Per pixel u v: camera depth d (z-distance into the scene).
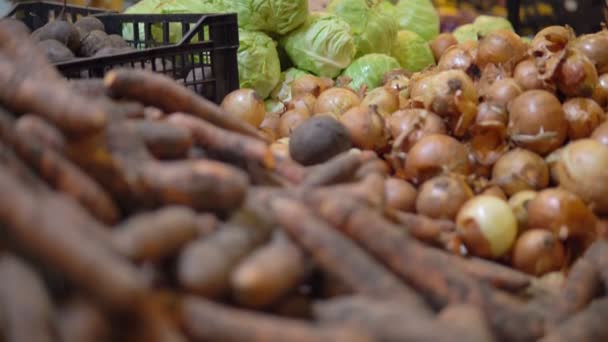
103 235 1.01
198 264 1.02
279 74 2.01
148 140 1.16
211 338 1.00
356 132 1.47
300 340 0.99
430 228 1.21
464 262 1.21
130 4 2.49
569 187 1.36
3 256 1.01
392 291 1.06
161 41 1.93
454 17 2.87
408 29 2.45
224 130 1.28
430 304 1.10
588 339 1.11
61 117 1.08
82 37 1.73
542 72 1.50
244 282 1.02
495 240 1.29
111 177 1.10
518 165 1.40
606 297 1.19
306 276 1.08
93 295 0.97
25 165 1.07
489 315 1.09
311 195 1.12
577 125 1.44
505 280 1.20
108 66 1.58
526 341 1.10
